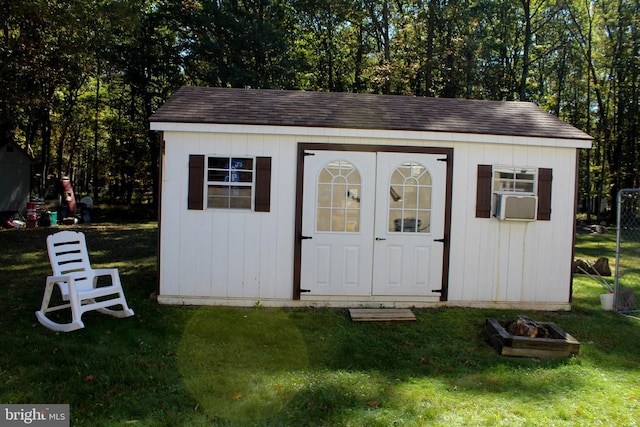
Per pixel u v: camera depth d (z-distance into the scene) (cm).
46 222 1614
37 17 1116
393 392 388
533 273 672
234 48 1830
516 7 2238
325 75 2473
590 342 543
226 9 1828
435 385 407
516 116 734
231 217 640
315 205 645
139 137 2338
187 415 338
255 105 700
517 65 2395
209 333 522
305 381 404
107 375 398
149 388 380
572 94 2683
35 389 369
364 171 646
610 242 1538
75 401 354
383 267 653
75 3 1166
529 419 348
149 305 624
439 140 649
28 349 448
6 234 1345
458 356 485
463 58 1988
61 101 2067
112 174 2527
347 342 511
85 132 2577
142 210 2119
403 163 650
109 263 941
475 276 665
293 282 646
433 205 656
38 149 2533
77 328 501
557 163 670
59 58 1236
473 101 815
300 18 2259
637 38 2231
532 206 648
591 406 375
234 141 637
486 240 664
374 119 666
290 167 642
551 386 414
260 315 598
